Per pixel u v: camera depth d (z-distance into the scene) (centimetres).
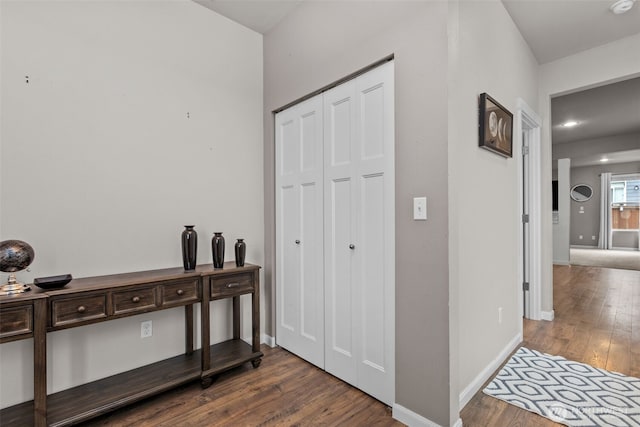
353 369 195
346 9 196
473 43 189
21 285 147
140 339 203
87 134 184
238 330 243
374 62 179
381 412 171
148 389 175
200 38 233
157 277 177
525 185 324
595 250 877
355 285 194
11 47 162
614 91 424
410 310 161
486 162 205
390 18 170
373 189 183
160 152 213
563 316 328
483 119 192
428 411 153
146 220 206
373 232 183
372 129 184
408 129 161
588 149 715
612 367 217
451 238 147
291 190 245
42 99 170
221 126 244
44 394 141
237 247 217
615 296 401
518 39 262
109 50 193
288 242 248
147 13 208
